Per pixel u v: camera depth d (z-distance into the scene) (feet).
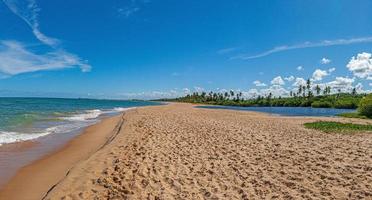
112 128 67.67
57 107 178.09
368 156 35.22
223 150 37.76
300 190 23.44
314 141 45.98
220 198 21.62
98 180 24.73
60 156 37.40
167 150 37.09
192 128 59.88
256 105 396.57
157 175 26.73
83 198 20.93
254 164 31.04
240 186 24.23
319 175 27.37
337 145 42.55
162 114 107.14
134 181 24.94
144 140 44.14
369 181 25.80
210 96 514.27
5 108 136.05
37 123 76.79
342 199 21.68
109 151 35.99
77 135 56.34
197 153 35.76
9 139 48.26
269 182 25.25
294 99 390.42
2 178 27.25
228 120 84.28
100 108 197.26
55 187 23.18
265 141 45.14
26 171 29.89
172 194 22.24
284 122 81.71
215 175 27.09
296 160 32.86
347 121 84.69
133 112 120.26
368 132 58.34
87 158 33.09
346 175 27.48
